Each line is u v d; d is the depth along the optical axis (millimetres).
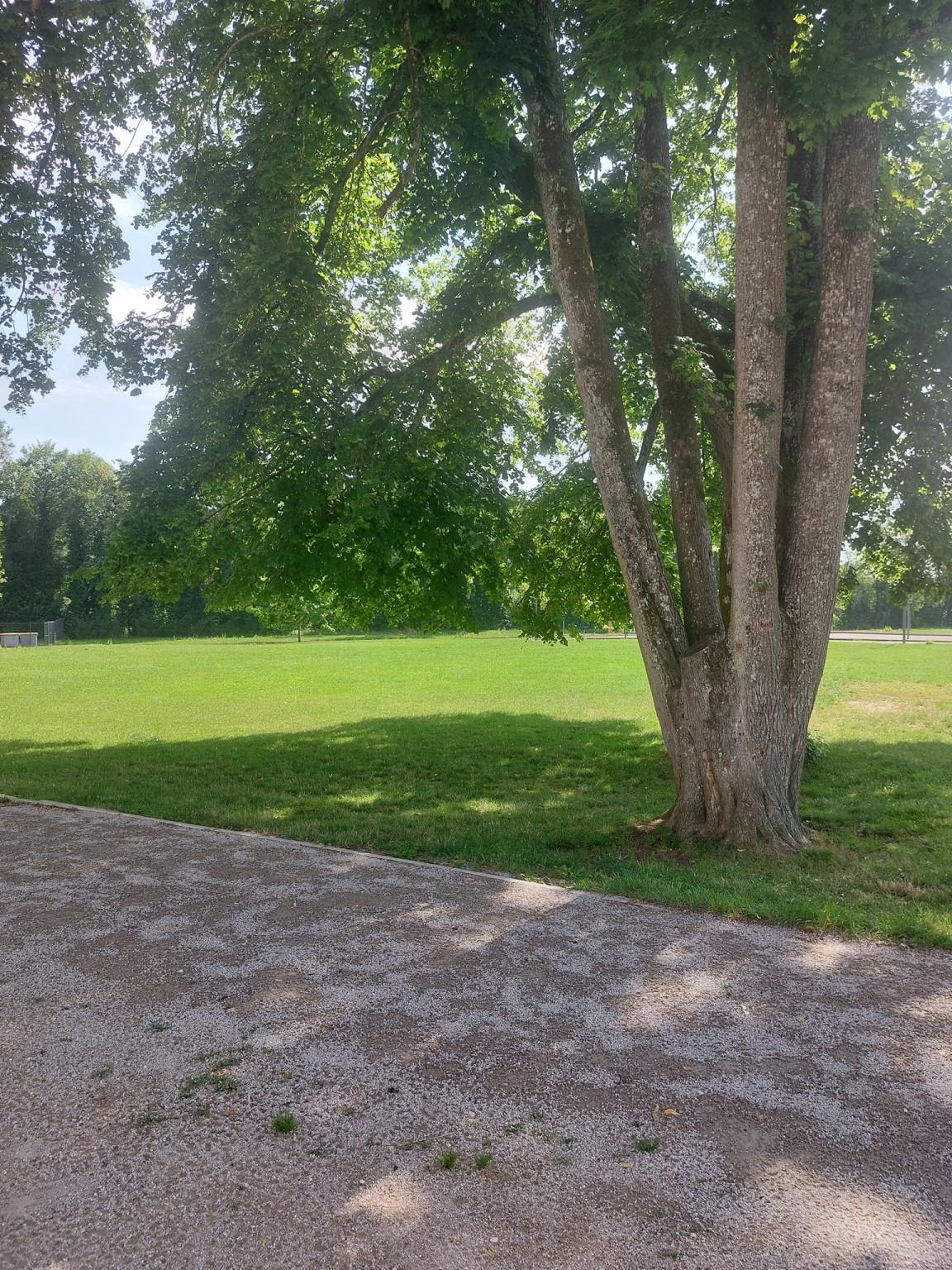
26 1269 2625
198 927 5695
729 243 13914
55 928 5676
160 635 79875
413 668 32656
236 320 10062
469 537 13203
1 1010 4449
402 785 11492
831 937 5562
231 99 10844
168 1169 3107
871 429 10859
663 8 6816
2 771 12500
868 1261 2625
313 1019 4320
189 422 10398
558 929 5691
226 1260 2654
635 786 11438
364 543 11969
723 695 8117
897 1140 3283
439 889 6602
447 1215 2855
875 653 35719
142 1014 4391
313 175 10242
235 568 12719
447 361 12172
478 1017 4348
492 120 9094
